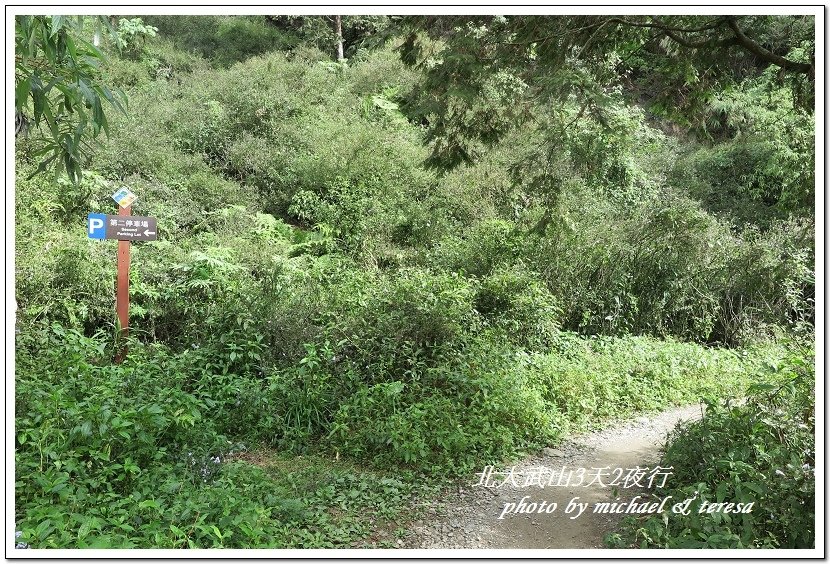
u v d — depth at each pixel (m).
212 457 4.90
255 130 13.41
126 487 4.05
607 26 5.06
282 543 3.80
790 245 11.14
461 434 5.42
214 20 19.80
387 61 16.38
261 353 6.79
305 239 11.05
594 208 11.62
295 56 17.84
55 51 3.47
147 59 16.95
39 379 5.25
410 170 12.40
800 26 5.54
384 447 5.41
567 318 10.01
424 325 7.03
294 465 5.25
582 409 6.79
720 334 11.23
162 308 7.85
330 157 12.27
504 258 10.00
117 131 11.11
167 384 5.78
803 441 4.18
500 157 12.08
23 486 3.73
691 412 7.14
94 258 7.79
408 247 11.08
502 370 6.82
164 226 9.44
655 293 10.66
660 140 15.30
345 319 7.30
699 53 5.34
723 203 14.22
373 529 4.25
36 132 8.87
